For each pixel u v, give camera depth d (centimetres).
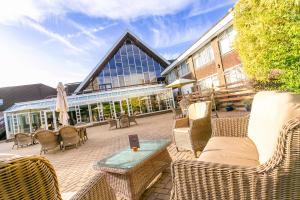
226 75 1523
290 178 136
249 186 145
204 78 1848
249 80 980
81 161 605
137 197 284
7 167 85
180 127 503
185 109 1056
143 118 2073
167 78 2755
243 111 1130
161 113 2375
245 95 1145
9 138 1986
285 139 137
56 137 864
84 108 2188
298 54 407
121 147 723
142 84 2708
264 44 457
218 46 1554
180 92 2442
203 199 158
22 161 90
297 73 429
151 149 355
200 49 1841
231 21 1268
